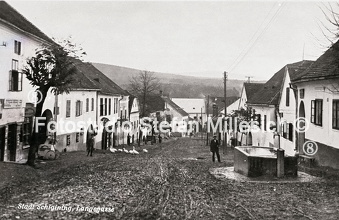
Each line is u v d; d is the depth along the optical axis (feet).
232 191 43.16
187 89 561.02
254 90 163.73
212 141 82.38
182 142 205.05
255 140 135.95
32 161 62.54
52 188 42.16
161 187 45.29
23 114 73.61
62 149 98.68
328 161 64.49
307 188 44.50
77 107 110.52
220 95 520.01
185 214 31.73
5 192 39.32
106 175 53.98
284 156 54.34
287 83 98.53
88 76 135.64
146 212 31.91
